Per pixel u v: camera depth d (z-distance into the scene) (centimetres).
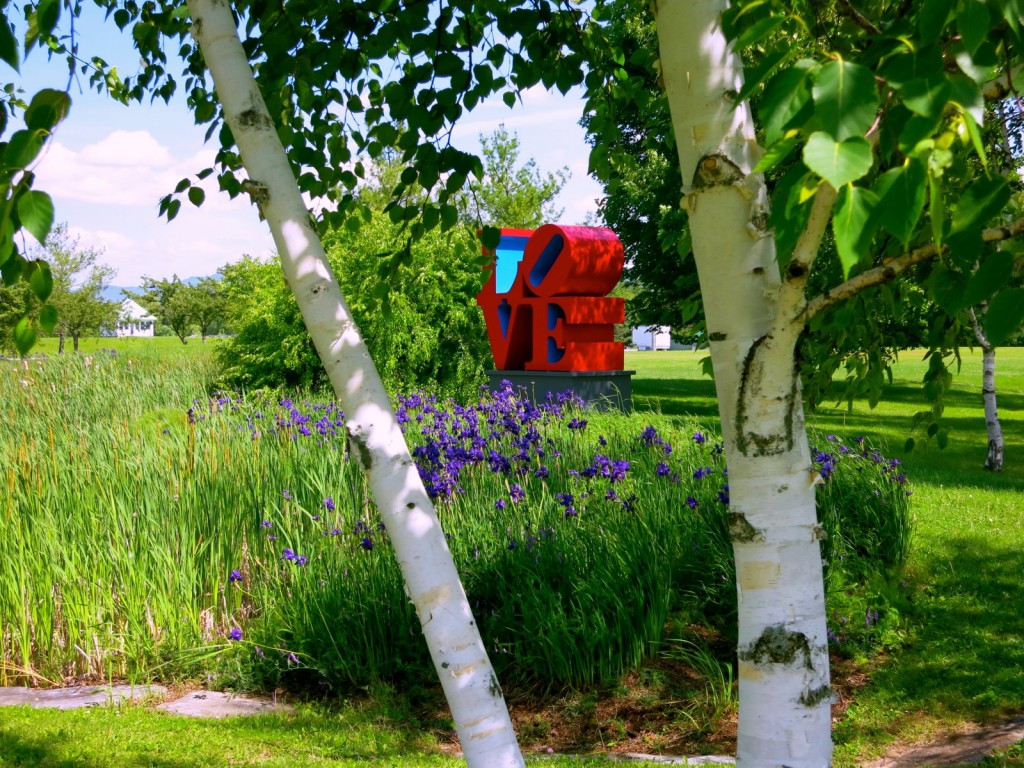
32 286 196
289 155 442
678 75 191
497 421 742
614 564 493
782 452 188
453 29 412
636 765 360
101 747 365
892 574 596
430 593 200
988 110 361
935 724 406
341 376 204
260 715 419
